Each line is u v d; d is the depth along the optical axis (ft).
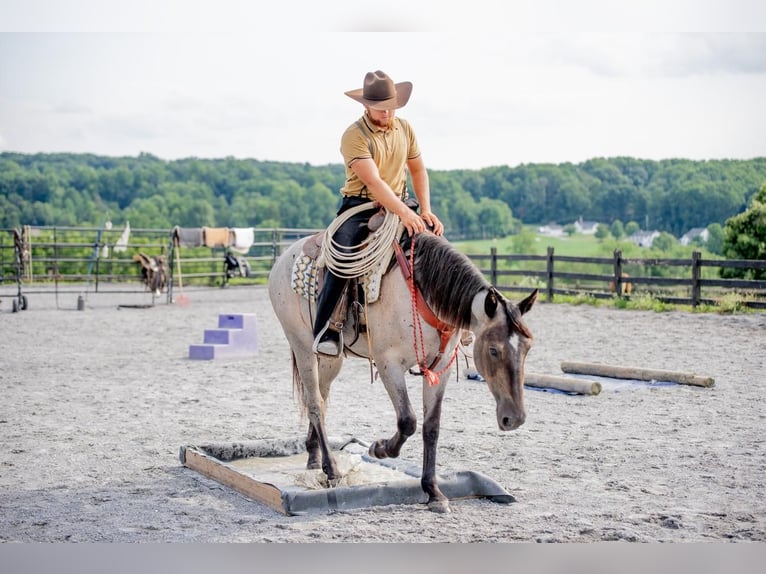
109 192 254.88
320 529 14.05
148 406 26.16
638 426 22.27
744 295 55.57
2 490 16.65
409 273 14.87
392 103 15.48
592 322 48.70
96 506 15.55
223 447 18.75
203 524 14.42
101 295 76.33
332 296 15.70
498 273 68.13
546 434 21.47
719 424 22.38
